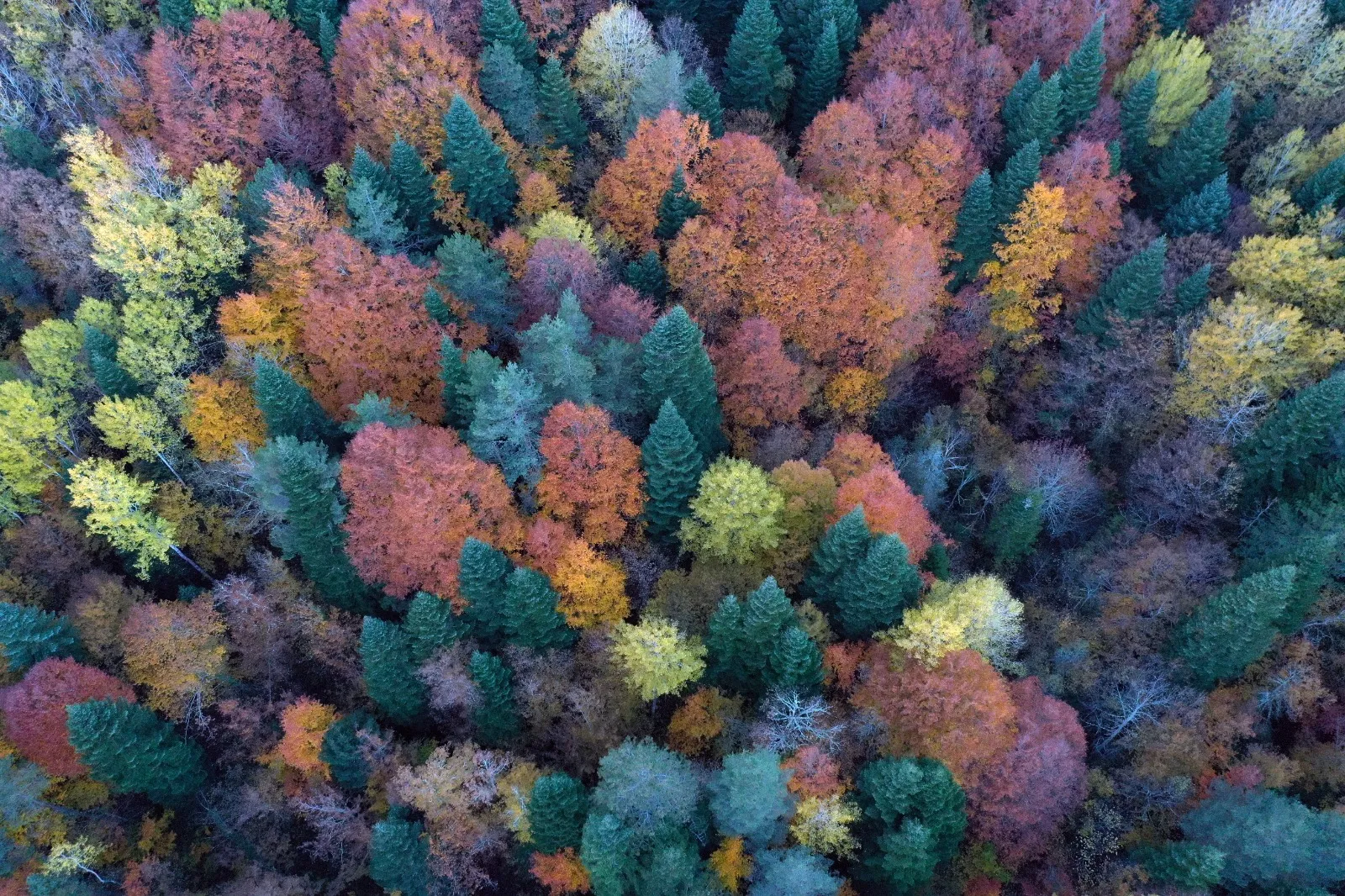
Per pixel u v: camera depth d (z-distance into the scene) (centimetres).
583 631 4019
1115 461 5312
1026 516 4625
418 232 5144
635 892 3272
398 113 5247
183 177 5075
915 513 4284
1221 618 3938
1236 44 6256
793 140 6303
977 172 5625
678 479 4234
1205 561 4428
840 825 3441
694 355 4350
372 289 4528
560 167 5688
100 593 4266
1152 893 3444
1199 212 5394
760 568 4238
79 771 3844
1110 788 3897
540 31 6016
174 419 4766
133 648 4006
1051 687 4253
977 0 6725
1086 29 6200
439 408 4728
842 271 5128
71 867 3562
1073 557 4831
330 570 4206
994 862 3700
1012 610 3959
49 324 4656
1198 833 3659
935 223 5603
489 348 4994
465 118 4862
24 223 4984
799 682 3678
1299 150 5734
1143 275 4947
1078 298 5625
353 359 4578
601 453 4159
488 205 5269
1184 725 3984
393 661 3778
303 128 5669
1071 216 5438
